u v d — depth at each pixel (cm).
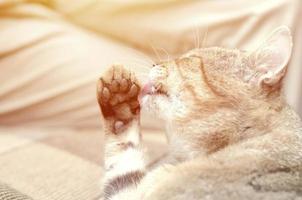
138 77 48
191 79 45
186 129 45
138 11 86
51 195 53
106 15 88
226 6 82
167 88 46
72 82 75
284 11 79
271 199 37
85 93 75
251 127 43
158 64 48
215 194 38
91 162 61
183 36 83
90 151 65
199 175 40
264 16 79
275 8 79
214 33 82
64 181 56
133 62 73
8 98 74
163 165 44
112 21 88
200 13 83
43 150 64
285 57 43
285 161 41
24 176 56
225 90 44
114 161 47
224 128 43
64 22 84
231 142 43
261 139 42
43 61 75
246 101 44
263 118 43
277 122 43
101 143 68
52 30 78
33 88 74
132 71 47
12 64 74
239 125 43
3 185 45
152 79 47
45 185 55
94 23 89
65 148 66
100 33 90
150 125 75
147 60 75
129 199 43
